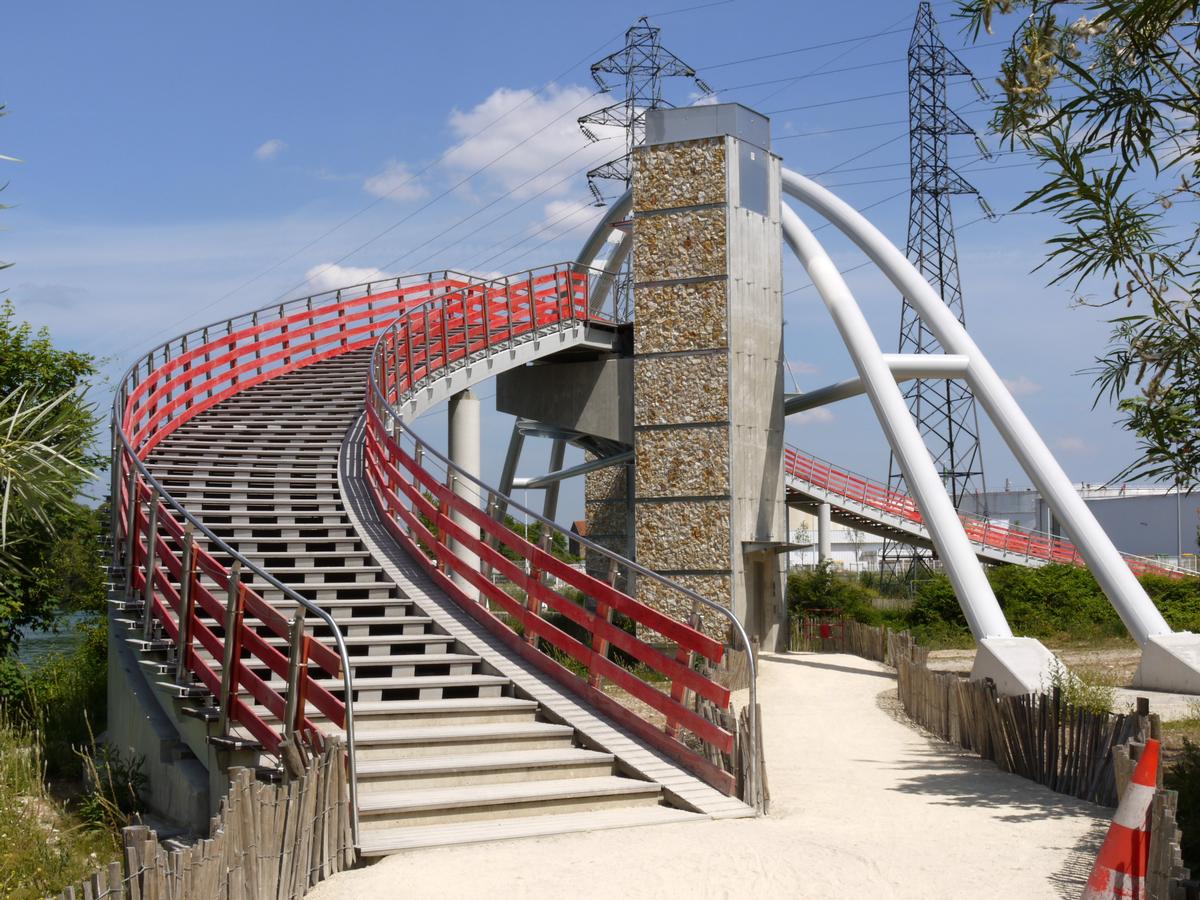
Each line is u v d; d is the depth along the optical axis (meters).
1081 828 10.12
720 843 9.31
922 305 29.20
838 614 37.88
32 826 11.06
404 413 23.97
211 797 11.34
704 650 11.23
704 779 11.02
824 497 42.66
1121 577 24.34
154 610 13.40
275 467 18.17
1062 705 12.29
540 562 13.13
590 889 8.09
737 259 29.25
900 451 25.70
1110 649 32.97
